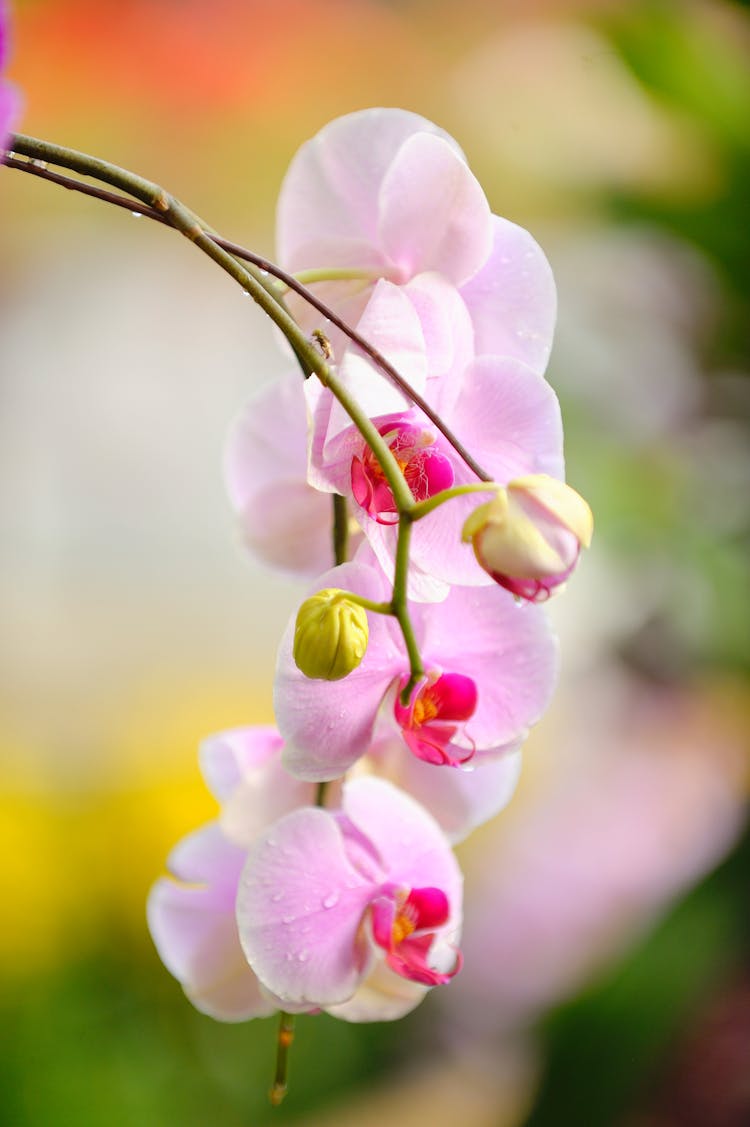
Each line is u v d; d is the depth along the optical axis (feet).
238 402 12.08
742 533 5.83
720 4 5.68
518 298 3.36
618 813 8.31
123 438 11.85
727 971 5.93
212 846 3.57
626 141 6.29
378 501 3.28
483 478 3.22
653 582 5.90
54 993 6.39
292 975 3.39
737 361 6.07
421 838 3.44
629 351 6.39
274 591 11.80
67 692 10.03
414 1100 7.36
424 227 3.35
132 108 10.50
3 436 11.60
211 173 10.73
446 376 3.30
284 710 3.31
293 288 3.24
